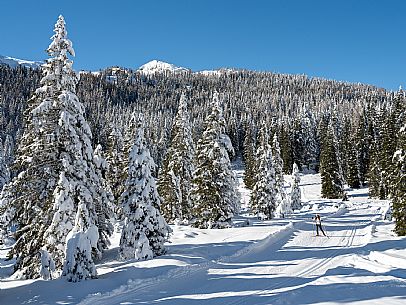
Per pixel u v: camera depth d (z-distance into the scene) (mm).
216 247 25281
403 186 30922
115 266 20219
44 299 14695
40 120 20688
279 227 35188
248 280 17469
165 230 22922
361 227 37469
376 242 26891
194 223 36812
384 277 15930
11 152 93312
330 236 31734
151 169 23188
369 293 13367
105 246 24109
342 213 52562
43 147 21062
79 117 21547
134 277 17578
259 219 45406
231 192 37000
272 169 46750
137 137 23188
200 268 19984
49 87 21125
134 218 22000
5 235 37938
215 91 37781
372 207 58781
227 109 162625
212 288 16172
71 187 20422
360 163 84000
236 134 129250
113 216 24016
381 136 71500
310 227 37406
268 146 47562
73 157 21359
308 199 72125
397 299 12539
